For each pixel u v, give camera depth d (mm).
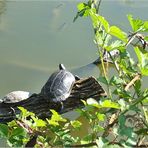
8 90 6621
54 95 5781
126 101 2438
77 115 5656
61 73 6367
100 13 10781
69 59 8188
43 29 9812
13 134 2145
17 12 10969
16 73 7293
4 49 8383
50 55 8297
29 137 2514
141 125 2273
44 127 2607
